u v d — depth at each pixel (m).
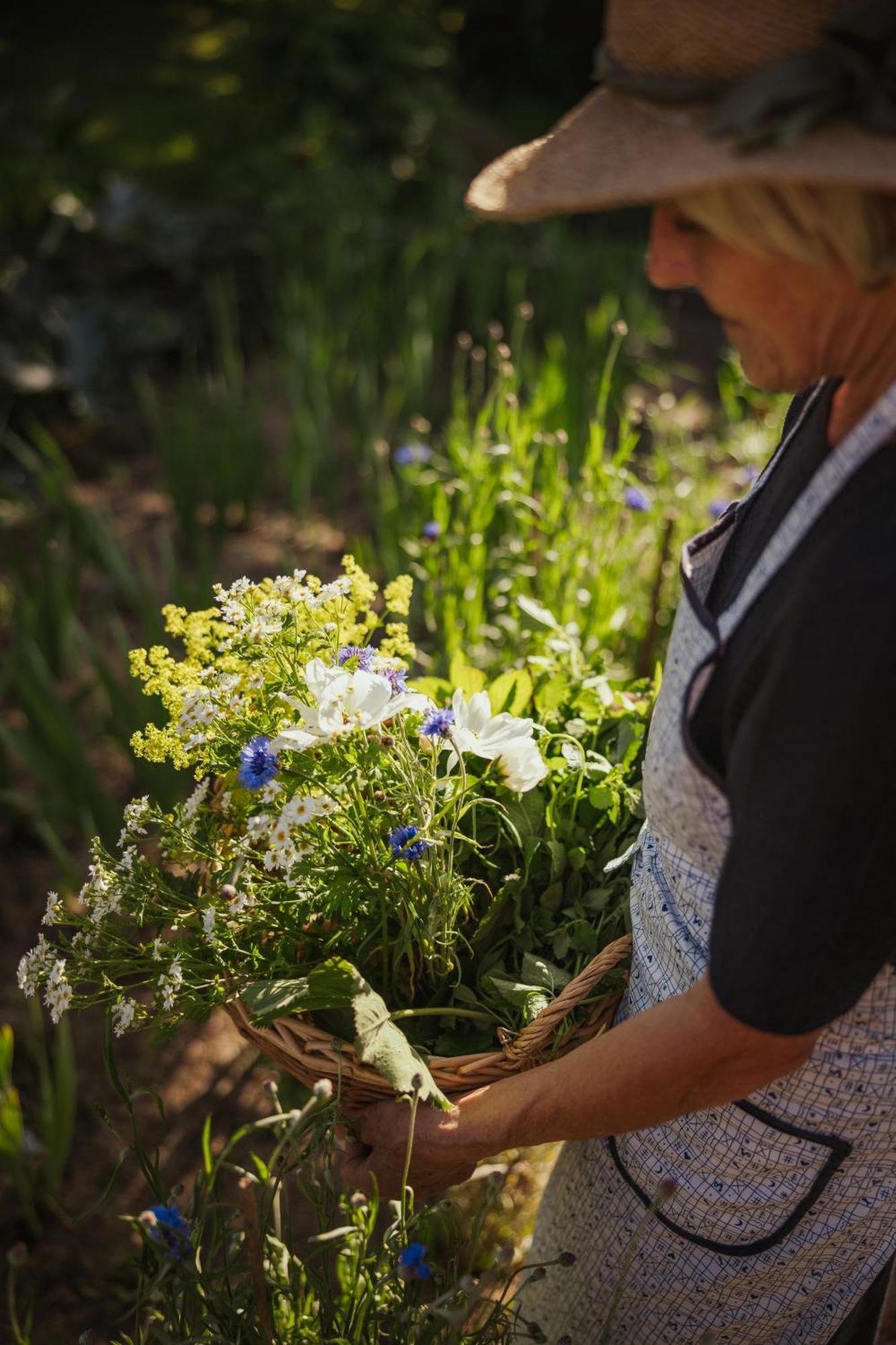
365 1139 1.14
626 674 2.32
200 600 2.60
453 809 1.21
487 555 2.70
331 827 1.22
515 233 5.36
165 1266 1.14
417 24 6.84
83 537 3.24
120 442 4.27
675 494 2.85
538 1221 1.43
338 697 1.13
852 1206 1.11
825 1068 1.01
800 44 0.73
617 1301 1.18
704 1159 1.11
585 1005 1.19
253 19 6.91
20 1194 1.93
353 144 6.21
